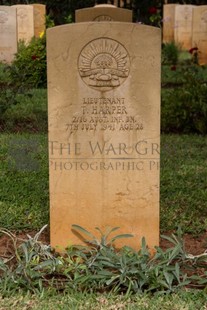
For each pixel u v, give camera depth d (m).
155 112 3.89
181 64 14.94
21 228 4.62
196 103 8.44
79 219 4.02
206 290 3.48
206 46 15.43
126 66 3.81
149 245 4.07
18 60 11.77
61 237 4.04
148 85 3.85
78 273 3.64
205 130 8.36
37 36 16.12
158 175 3.97
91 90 3.84
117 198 4.00
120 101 3.86
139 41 3.78
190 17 16.69
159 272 3.56
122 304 3.37
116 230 4.04
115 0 20.45
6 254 4.11
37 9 16.09
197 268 3.83
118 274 3.60
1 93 8.95
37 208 5.00
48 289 3.54
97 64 3.80
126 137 3.92
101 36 3.76
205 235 4.58
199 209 5.08
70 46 3.77
